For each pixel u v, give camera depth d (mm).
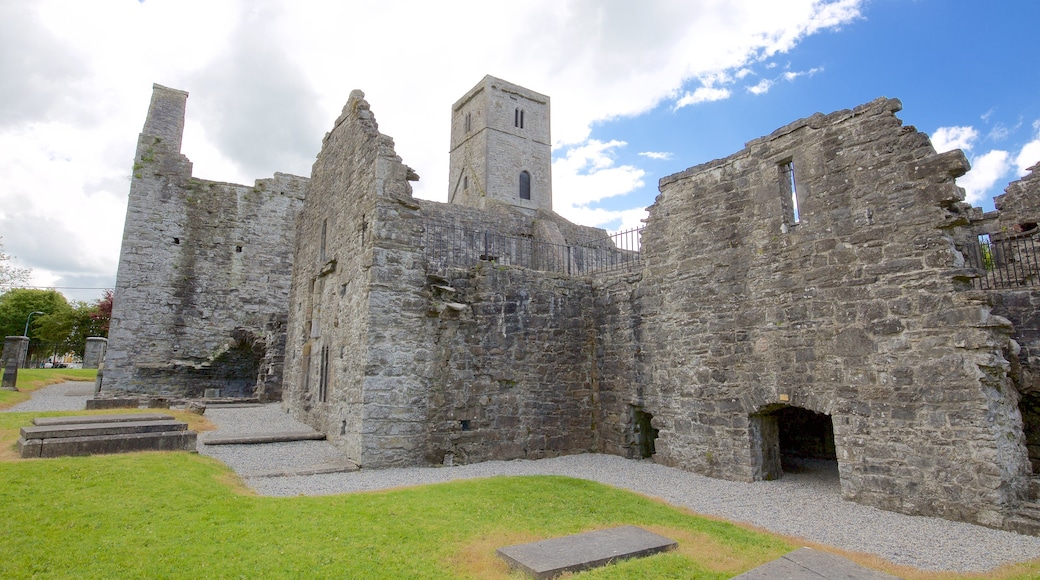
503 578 5188
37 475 7496
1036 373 10258
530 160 51750
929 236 8906
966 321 8383
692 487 10656
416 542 6113
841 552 6531
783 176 11211
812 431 15297
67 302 54969
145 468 8336
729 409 11539
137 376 21859
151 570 4922
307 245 18203
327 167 16719
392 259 12023
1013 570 6020
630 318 14047
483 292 13414
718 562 5703
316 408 14820
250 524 6387
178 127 24203
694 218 12688
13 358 19641
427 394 12094
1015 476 8211
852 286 9758
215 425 14469
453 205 23891
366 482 9883
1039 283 12031
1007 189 13328
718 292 12000
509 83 51281
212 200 24266
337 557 5512
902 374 9008
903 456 8898
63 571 4797
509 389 13438
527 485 9555
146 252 22734
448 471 11383
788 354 10609
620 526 6914
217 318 23656
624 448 13828
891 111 9562
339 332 13648
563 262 24641
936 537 7492
